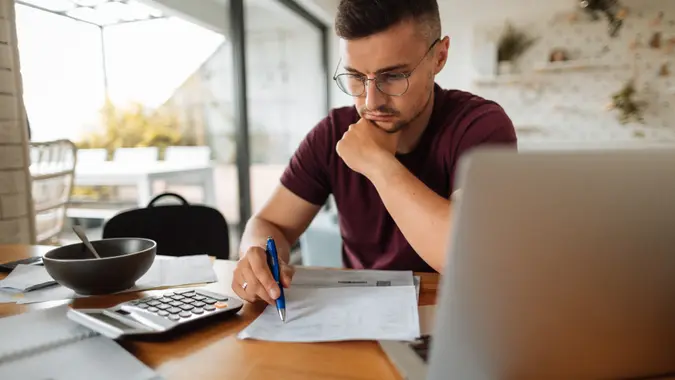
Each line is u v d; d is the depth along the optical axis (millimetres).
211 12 2434
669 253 294
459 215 287
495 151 276
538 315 300
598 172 278
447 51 896
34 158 1730
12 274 775
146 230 1146
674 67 2789
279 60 3076
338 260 2457
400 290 648
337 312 578
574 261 289
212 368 443
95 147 2379
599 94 2951
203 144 2568
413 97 809
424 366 430
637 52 2846
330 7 3123
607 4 2842
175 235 1181
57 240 1815
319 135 1060
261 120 2846
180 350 484
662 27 2781
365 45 760
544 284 292
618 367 325
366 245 1048
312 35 3443
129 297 672
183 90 2512
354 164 756
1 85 1240
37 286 707
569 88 3004
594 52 2924
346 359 460
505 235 284
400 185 683
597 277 293
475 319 303
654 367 330
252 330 529
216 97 2504
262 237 919
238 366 447
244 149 2508
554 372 317
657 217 288
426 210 635
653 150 281
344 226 1077
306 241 2586
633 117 2891
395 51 756
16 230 1293
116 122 2416
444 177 972
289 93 3184
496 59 3096
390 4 734
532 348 308
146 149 2539
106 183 2395
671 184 284
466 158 281
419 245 626
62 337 495
